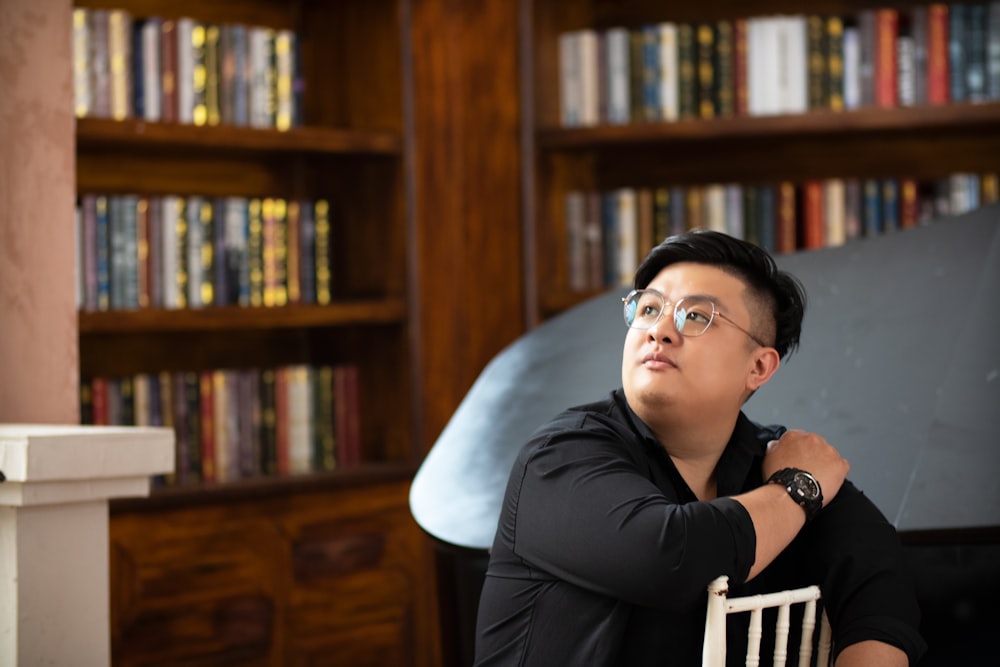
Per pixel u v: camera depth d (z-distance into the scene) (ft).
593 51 11.96
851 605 4.68
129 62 10.38
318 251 11.38
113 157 11.19
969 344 6.96
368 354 12.03
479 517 6.26
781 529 4.46
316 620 10.75
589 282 12.03
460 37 11.67
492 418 7.50
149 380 10.61
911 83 11.41
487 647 4.61
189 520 10.06
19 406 7.54
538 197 11.96
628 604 4.36
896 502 5.78
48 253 7.68
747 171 12.71
